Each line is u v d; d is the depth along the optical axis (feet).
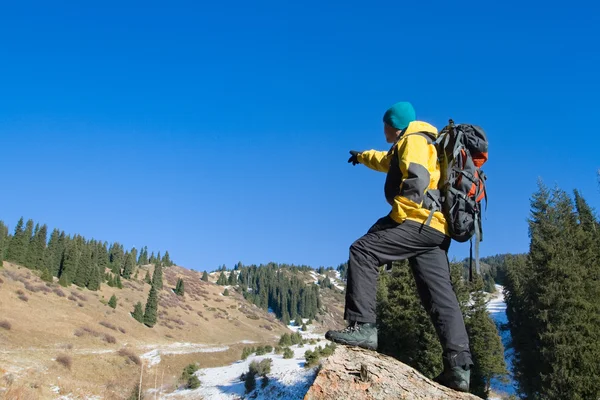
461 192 11.23
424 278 11.43
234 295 460.55
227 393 127.13
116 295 287.28
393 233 11.14
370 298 11.18
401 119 12.64
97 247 369.50
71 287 257.96
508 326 150.92
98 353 159.12
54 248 298.56
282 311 471.21
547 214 84.23
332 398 9.66
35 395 99.86
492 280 372.58
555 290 74.33
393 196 11.73
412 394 9.62
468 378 10.73
